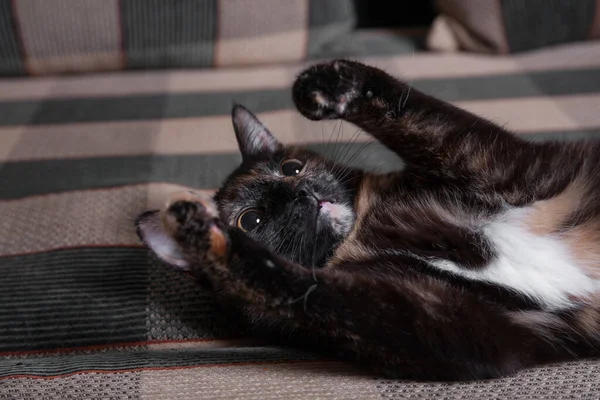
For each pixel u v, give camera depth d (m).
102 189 0.75
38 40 0.96
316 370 0.57
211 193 0.74
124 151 0.82
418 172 0.64
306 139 0.81
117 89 0.95
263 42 0.97
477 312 0.57
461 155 0.62
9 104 0.92
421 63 0.94
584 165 0.62
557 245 0.60
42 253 0.68
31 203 0.74
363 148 0.79
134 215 0.71
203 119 0.87
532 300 0.59
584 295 0.60
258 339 0.62
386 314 0.56
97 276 0.65
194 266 0.58
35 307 0.63
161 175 0.78
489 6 0.92
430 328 0.55
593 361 0.58
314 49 0.98
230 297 0.60
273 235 0.67
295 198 0.67
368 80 0.63
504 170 0.61
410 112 0.62
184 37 0.96
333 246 0.66
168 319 0.63
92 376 0.55
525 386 0.55
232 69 0.98
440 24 0.96
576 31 0.93
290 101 0.89
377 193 0.67
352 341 0.56
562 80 0.87
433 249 0.61
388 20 1.10
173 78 0.97
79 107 0.91
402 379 0.56
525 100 0.84
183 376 0.55
